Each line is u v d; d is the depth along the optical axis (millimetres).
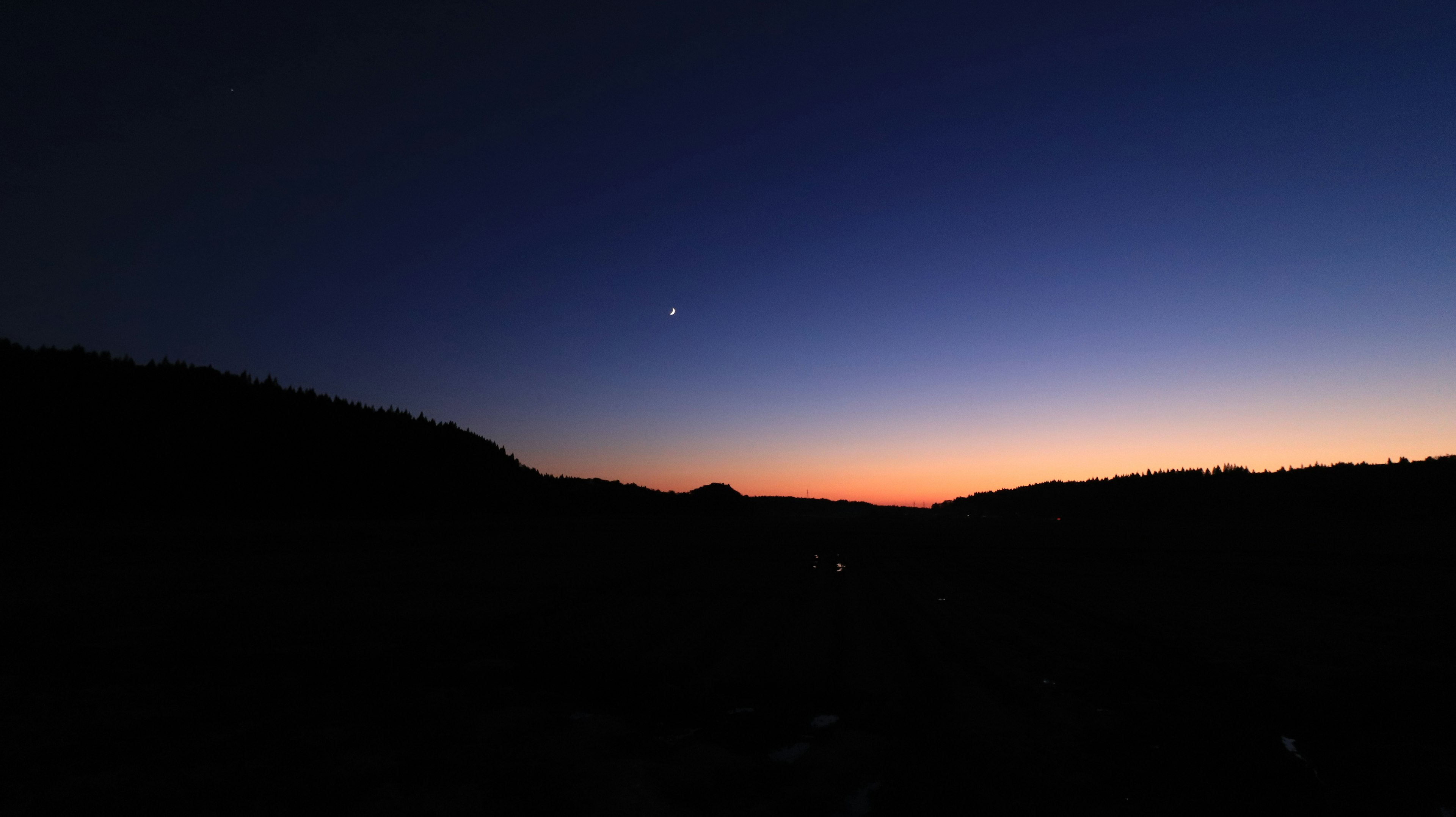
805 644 13273
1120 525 84062
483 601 18500
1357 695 9758
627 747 7328
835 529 79125
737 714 8750
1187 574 27203
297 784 6133
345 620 15156
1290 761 7023
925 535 61688
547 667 11086
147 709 8391
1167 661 11883
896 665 11531
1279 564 30812
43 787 6012
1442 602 19391
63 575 22781
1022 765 6875
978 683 10336
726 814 5684
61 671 10344
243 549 34719
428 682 10039
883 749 7367
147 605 16766
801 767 6738
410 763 6707
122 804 5684
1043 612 17531
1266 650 12836
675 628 14945
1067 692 9875
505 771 6500
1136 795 6141
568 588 21844
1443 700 9531
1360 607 18375
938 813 5742
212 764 6621
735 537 56688
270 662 11125
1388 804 6047
